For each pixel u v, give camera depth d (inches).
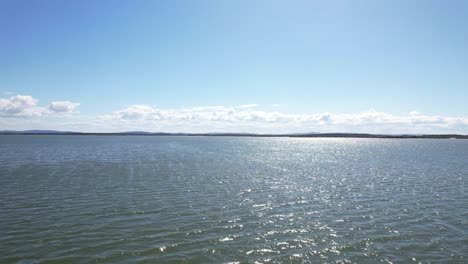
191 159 2672.2
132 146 5078.7
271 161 2596.0
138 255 611.2
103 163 2250.2
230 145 6166.3
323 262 589.3
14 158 2610.7
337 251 639.8
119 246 653.9
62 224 789.9
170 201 1045.8
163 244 666.8
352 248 655.1
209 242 681.6
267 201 1061.1
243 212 920.3
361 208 976.3
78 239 689.0
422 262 592.4
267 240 697.0
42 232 730.8
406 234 738.8
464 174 1761.8
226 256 611.8
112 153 3319.4
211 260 593.6
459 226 800.3
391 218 869.8
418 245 672.4
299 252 633.6
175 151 3816.4
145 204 1000.9
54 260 585.0
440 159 2802.7
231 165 2213.3
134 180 1471.5
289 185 1376.7
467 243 684.1
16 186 1293.1
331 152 4018.2
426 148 5147.6
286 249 648.4
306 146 6274.6
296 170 1948.8
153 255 612.1
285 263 584.4
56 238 693.9
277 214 903.7
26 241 674.2
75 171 1782.7
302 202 1051.3
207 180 1492.4
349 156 3235.7
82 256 603.8
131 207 962.1
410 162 2519.7
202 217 864.9
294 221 836.6
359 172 1866.4
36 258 592.4
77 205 979.3
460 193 1211.9
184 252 627.8
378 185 1390.3
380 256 616.4
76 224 791.1
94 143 6309.1
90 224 792.3
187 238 703.1
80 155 2989.7
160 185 1343.5
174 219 842.8
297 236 723.4
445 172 1860.2
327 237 717.9
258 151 4160.9
